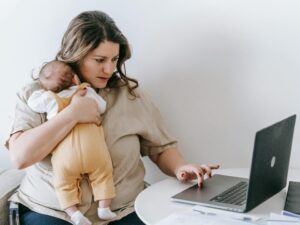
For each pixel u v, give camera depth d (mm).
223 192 1379
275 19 1698
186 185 1497
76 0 1906
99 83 1638
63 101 1549
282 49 1711
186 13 1810
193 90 1859
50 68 1580
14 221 1559
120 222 1568
